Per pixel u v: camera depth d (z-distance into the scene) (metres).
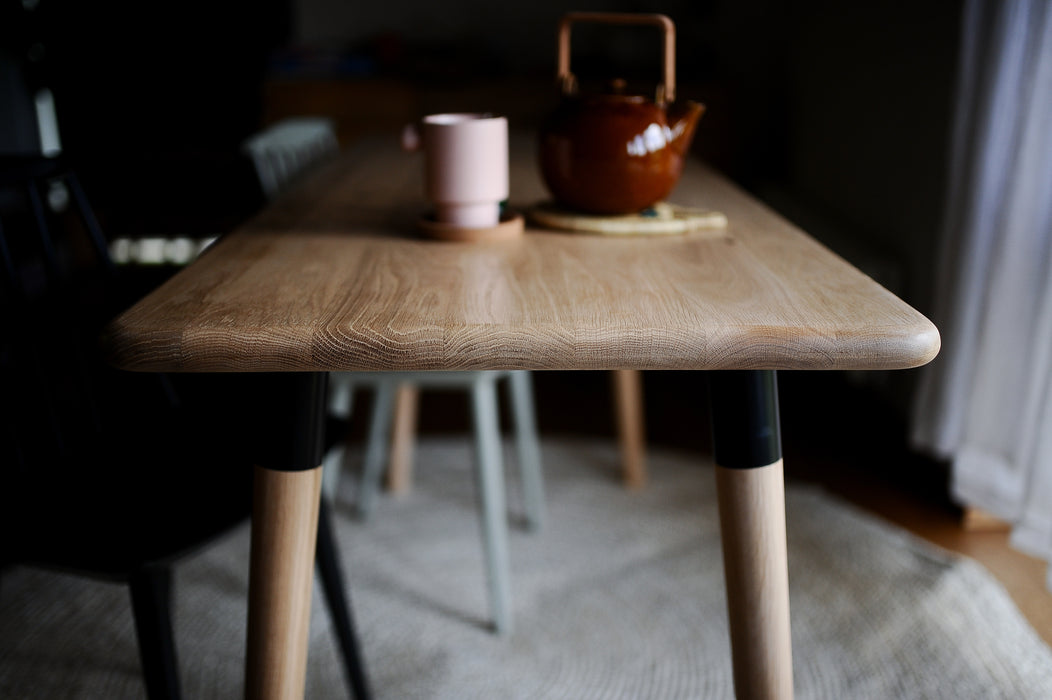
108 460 1.15
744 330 0.77
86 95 3.77
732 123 3.49
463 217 1.13
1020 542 1.67
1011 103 1.69
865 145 2.64
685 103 1.17
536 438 2.37
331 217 1.27
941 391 1.87
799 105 3.37
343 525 1.92
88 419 1.28
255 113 3.87
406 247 1.08
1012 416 1.74
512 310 0.82
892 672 1.45
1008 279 1.71
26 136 3.68
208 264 1.00
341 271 0.97
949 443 1.88
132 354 0.77
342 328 0.77
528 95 3.53
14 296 1.10
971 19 1.76
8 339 1.13
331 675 1.46
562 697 1.42
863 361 0.76
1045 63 1.59
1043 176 1.63
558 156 1.18
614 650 1.53
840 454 2.25
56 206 3.12
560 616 1.62
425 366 0.77
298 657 0.96
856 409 2.53
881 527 1.88
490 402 1.48
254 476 0.92
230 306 0.83
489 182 1.12
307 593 0.95
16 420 1.32
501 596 1.55
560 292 0.88
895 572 1.71
